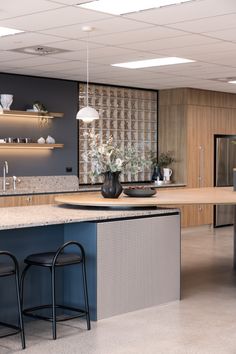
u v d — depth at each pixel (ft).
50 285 16.44
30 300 15.97
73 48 21.36
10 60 23.84
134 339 14.34
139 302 17.12
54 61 24.12
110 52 22.15
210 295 19.03
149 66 25.62
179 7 15.53
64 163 29.53
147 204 17.62
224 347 13.71
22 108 27.94
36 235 16.14
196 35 19.03
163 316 16.46
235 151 36.37
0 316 15.23
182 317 16.37
